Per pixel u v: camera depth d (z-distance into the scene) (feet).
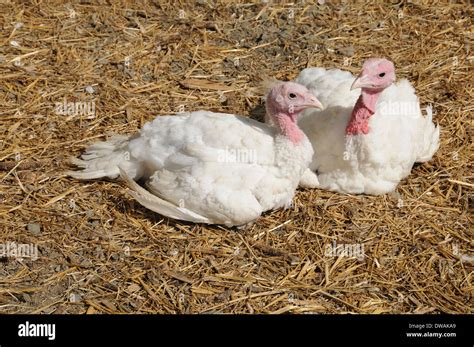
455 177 7.97
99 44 9.22
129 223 7.39
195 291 6.93
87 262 7.09
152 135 7.47
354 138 7.47
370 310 6.86
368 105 7.32
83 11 9.61
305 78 8.16
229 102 8.64
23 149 7.99
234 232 7.36
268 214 7.54
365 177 7.64
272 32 9.55
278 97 7.20
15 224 7.33
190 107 8.59
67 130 8.22
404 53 9.37
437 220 7.55
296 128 7.27
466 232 7.47
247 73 9.04
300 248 7.29
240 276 7.06
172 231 7.36
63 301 6.83
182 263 7.14
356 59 9.27
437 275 7.13
